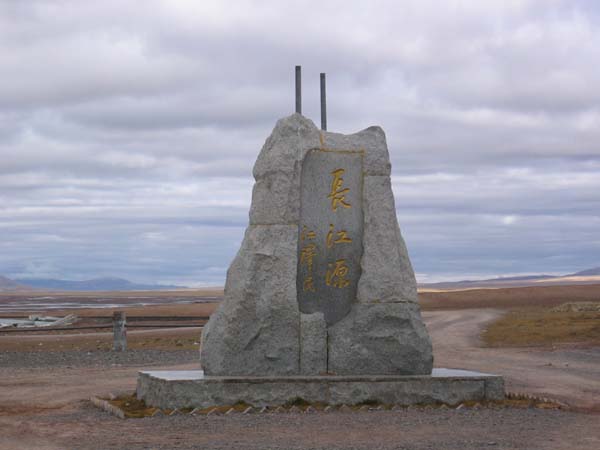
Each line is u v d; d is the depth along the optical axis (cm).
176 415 1440
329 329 1623
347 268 1653
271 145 1661
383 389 1562
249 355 1591
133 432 1278
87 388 1911
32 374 2239
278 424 1342
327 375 1596
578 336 3869
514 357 2878
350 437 1230
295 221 1630
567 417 1460
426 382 1578
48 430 1305
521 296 10206
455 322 5194
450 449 1135
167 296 17688
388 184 1680
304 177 1650
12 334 3981
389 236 1661
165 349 3181
